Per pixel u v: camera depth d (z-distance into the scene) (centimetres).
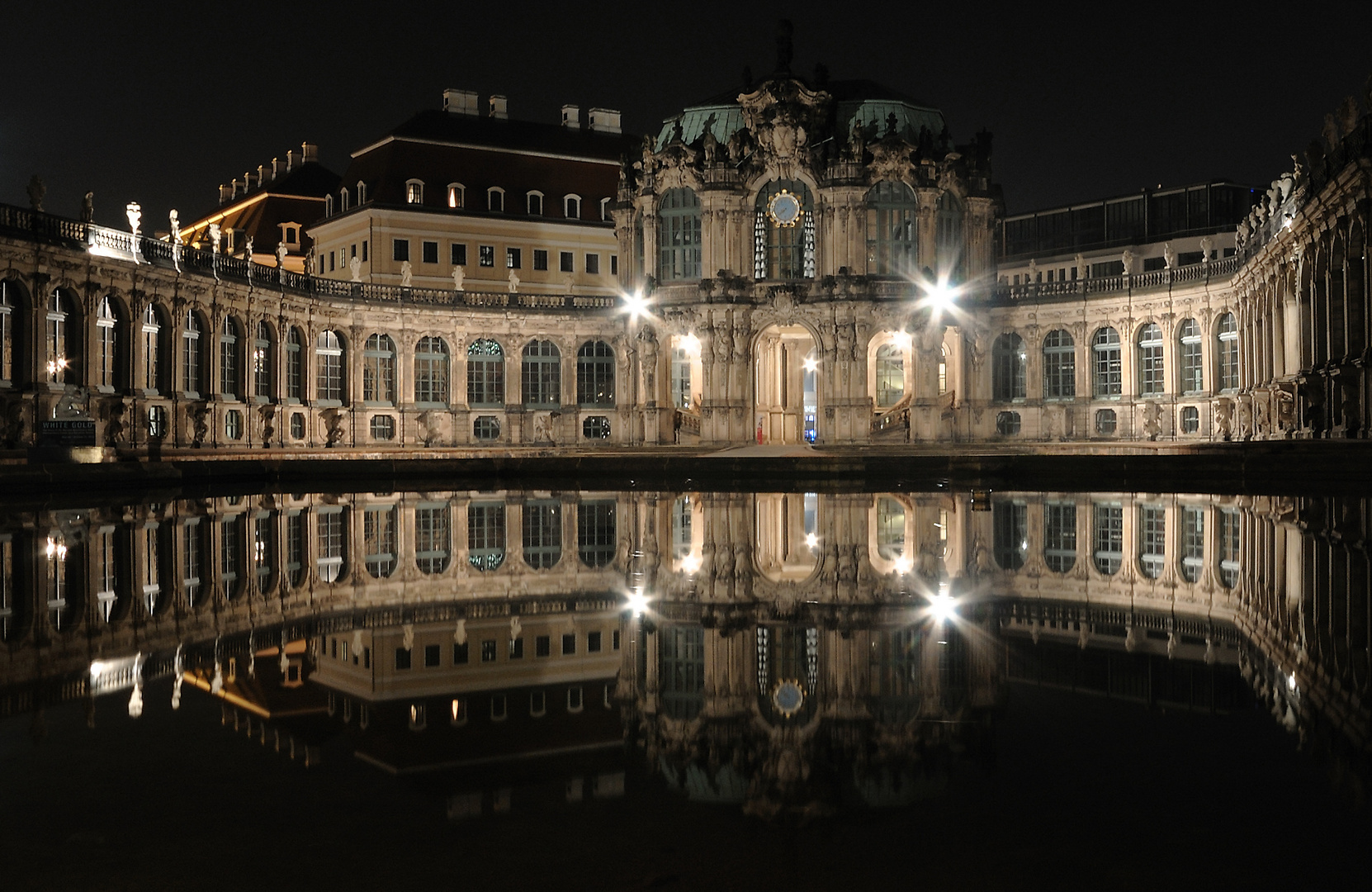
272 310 7950
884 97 9419
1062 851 590
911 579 1778
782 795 687
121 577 1870
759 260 9019
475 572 1948
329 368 8588
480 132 10312
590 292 10294
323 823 641
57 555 2156
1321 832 614
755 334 8894
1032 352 8900
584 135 10919
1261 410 7038
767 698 949
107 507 3500
